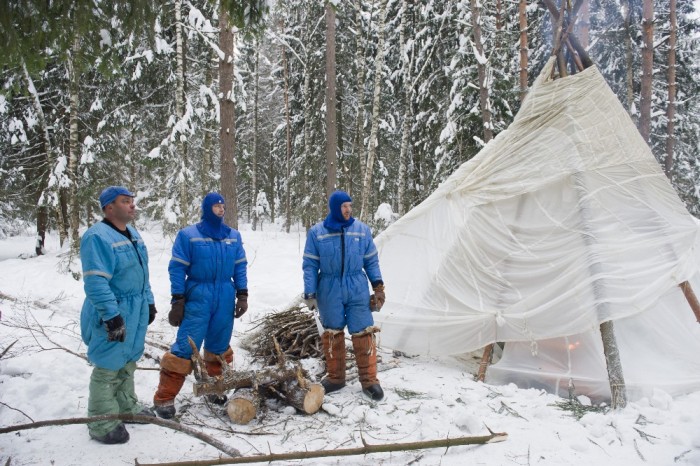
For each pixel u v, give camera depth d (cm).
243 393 352
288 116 2259
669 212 472
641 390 380
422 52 1407
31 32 368
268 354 503
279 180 2992
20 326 535
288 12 1967
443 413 356
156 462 289
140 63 1186
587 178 457
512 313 434
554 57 502
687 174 1477
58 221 1534
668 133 1190
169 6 1177
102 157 1359
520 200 482
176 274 358
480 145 1119
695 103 1498
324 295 408
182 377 359
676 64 1427
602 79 483
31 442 314
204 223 372
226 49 917
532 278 444
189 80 1340
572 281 419
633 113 1327
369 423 346
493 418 349
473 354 518
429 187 1315
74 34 389
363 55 1628
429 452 300
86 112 1413
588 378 400
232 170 933
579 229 440
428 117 1484
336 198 404
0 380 420
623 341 411
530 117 499
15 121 1348
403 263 548
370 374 397
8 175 1437
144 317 332
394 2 1616
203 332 364
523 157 495
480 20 1138
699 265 450
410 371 462
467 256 484
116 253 307
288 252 1327
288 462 289
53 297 782
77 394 395
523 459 291
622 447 306
